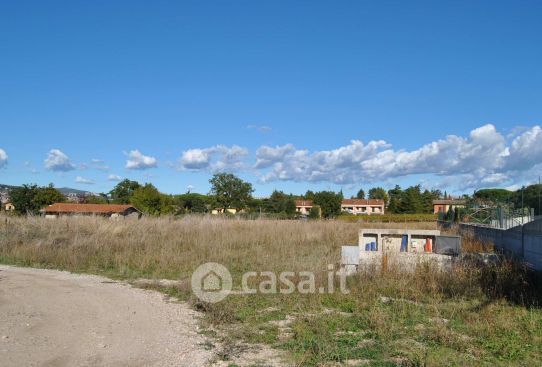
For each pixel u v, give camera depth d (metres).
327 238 22.55
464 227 25.08
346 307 9.12
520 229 15.08
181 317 8.64
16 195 51.81
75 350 6.51
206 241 18.94
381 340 6.95
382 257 12.01
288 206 72.00
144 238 19.38
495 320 7.96
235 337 7.30
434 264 11.88
